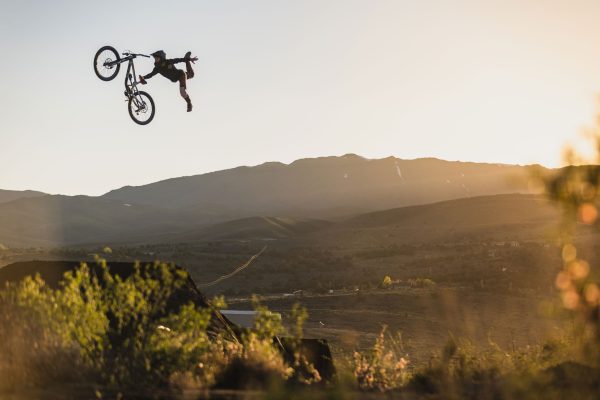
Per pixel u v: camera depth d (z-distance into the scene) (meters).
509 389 10.95
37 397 10.59
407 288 97.56
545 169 9.59
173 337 13.57
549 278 98.56
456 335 58.66
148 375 12.20
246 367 13.56
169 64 22.41
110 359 12.98
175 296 18.64
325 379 14.91
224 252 193.62
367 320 73.00
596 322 9.93
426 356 40.03
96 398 10.64
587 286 9.65
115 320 14.56
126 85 22.39
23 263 19.66
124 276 17.78
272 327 14.88
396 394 12.12
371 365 14.48
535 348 14.92
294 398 11.16
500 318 68.75
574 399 10.08
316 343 18.34
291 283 132.38
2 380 11.35
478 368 13.67
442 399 11.42
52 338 12.48
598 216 9.38
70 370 12.00
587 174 9.38
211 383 12.49
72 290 13.19
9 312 12.97
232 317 40.47
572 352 12.31
